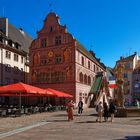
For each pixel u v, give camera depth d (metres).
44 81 63.81
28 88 34.03
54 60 63.09
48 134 18.89
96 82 63.28
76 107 60.44
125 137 17.44
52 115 38.50
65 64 61.84
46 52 64.06
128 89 92.31
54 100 62.50
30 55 65.69
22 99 64.19
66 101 61.16
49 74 63.47
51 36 63.78
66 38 62.12
